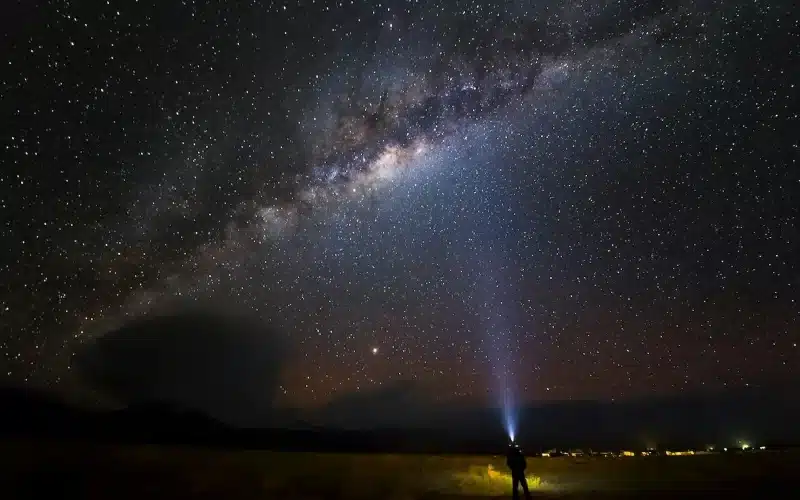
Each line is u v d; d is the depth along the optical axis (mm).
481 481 15375
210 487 13383
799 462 17953
